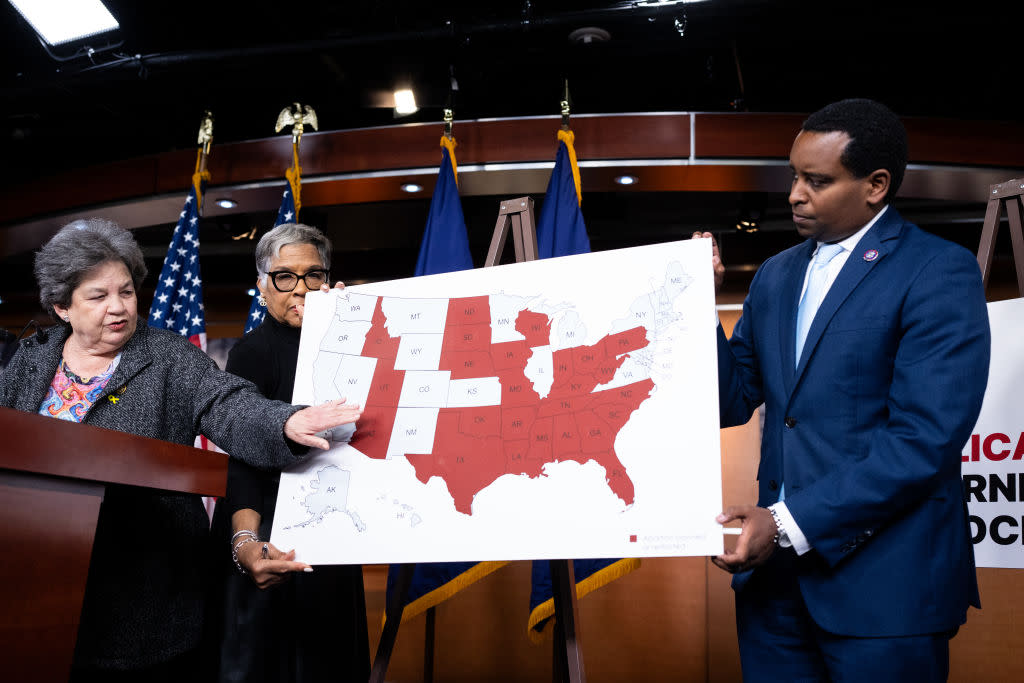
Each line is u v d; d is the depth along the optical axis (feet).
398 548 4.62
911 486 3.92
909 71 11.96
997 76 11.83
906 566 4.04
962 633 10.46
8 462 3.28
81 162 14.90
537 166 11.53
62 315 5.20
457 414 4.86
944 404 3.97
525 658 12.65
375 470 4.89
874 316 4.34
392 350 5.21
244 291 18.13
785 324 4.78
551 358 4.77
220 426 5.22
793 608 4.50
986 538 5.88
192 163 12.76
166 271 10.61
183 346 5.54
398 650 12.93
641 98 13.03
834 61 11.76
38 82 11.98
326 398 5.20
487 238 15.61
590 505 4.32
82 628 4.67
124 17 11.09
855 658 4.04
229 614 5.56
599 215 14.25
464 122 11.83
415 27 11.46
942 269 4.26
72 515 3.72
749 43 11.28
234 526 5.34
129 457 3.92
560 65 12.07
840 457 4.27
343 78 12.28
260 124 13.65
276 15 11.35
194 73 11.53
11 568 3.40
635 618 12.96
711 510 4.09
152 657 4.84
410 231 15.16
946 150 11.21
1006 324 6.08
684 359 4.43
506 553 4.37
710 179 11.96
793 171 4.67
